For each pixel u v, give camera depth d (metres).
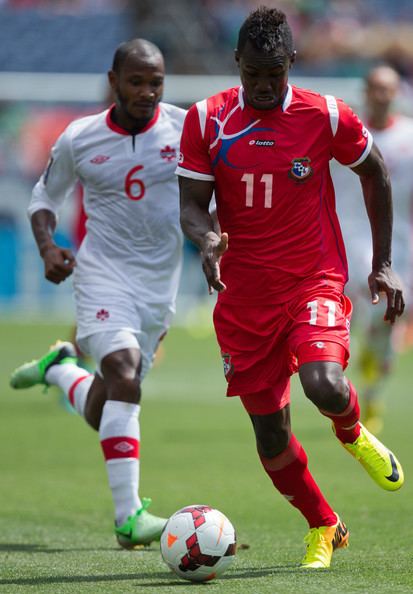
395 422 39.97
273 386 17.73
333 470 29.59
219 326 18.06
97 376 22.73
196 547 15.73
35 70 95.31
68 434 36.97
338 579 16.00
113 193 22.03
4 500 25.64
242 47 16.89
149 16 92.88
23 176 76.44
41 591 15.33
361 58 89.00
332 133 17.62
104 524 22.92
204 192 17.75
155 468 30.06
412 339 68.62
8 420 40.41
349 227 38.69
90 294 21.89
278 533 21.34
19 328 71.38
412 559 17.98
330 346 16.69
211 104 17.73
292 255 17.47
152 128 22.08
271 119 17.47
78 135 22.16
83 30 97.38
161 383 51.78
